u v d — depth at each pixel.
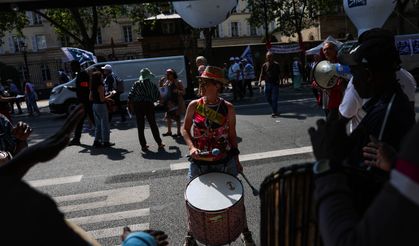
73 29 25.00
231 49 29.08
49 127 12.93
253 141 7.72
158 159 6.97
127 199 5.09
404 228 0.89
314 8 27.61
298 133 8.18
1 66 39.16
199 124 3.40
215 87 3.36
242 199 3.00
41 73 45.81
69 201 5.20
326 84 4.64
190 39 25.91
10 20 23.28
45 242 1.03
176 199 4.95
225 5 7.17
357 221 1.04
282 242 1.56
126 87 15.17
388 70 2.08
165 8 18.86
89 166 6.83
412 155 0.91
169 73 8.81
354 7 8.93
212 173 3.26
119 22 44.38
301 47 24.47
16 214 1.02
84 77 9.15
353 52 2.18
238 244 3.67
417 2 30.83
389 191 0.94
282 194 1.55
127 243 1.47
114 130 10.48
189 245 3.31
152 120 7.62
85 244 1.15
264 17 27.45
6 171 1.17
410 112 2.12
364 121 2.14
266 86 10.34
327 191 1.14
